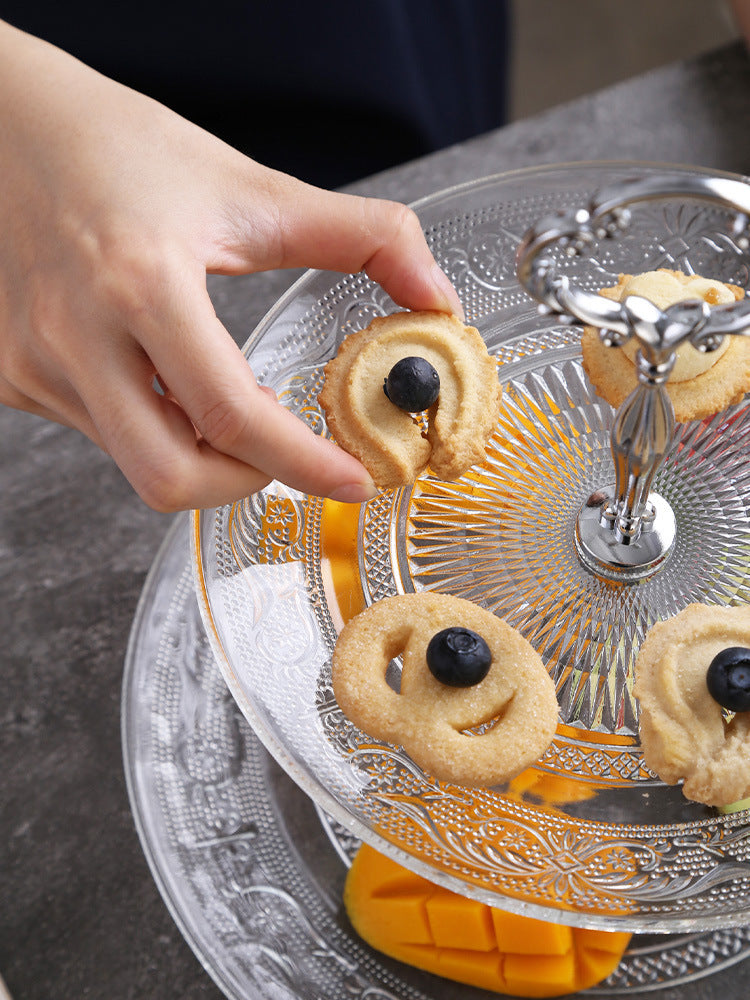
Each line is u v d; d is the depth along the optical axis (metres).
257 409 0.37
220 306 0.52
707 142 0.54
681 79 0.56
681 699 0.37
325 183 0.60
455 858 0.36
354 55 0.56
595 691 0.39
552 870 0.36
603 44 0.97
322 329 0.43
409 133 0.59
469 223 0.45
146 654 0.47
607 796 0.38
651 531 0.41
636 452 0.37
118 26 0.56
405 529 0.42
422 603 0.39
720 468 0.43
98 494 0.50
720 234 0.44
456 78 0.65
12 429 0.52
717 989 0.40
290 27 0.56
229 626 0.39
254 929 0.42
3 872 0.44
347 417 0.41
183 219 0.39
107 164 0.40
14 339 0.40
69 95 0.41
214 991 0.42
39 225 0.39
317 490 0.38
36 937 0.43
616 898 0.35
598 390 0.42
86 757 0.46
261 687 0.38
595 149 0.55
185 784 0.44
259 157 0.60
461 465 0.41
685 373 0.41
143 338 0.37
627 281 0.42
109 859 0.44
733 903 0.35
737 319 0.33
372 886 0.42
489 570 0.41
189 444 0.38
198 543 0.39
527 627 0.40
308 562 0.41
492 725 0.38
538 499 0.43
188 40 0.56
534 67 0.97
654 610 0.40
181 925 0.42
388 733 0.37
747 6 0.56
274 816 0.44
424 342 0.42
